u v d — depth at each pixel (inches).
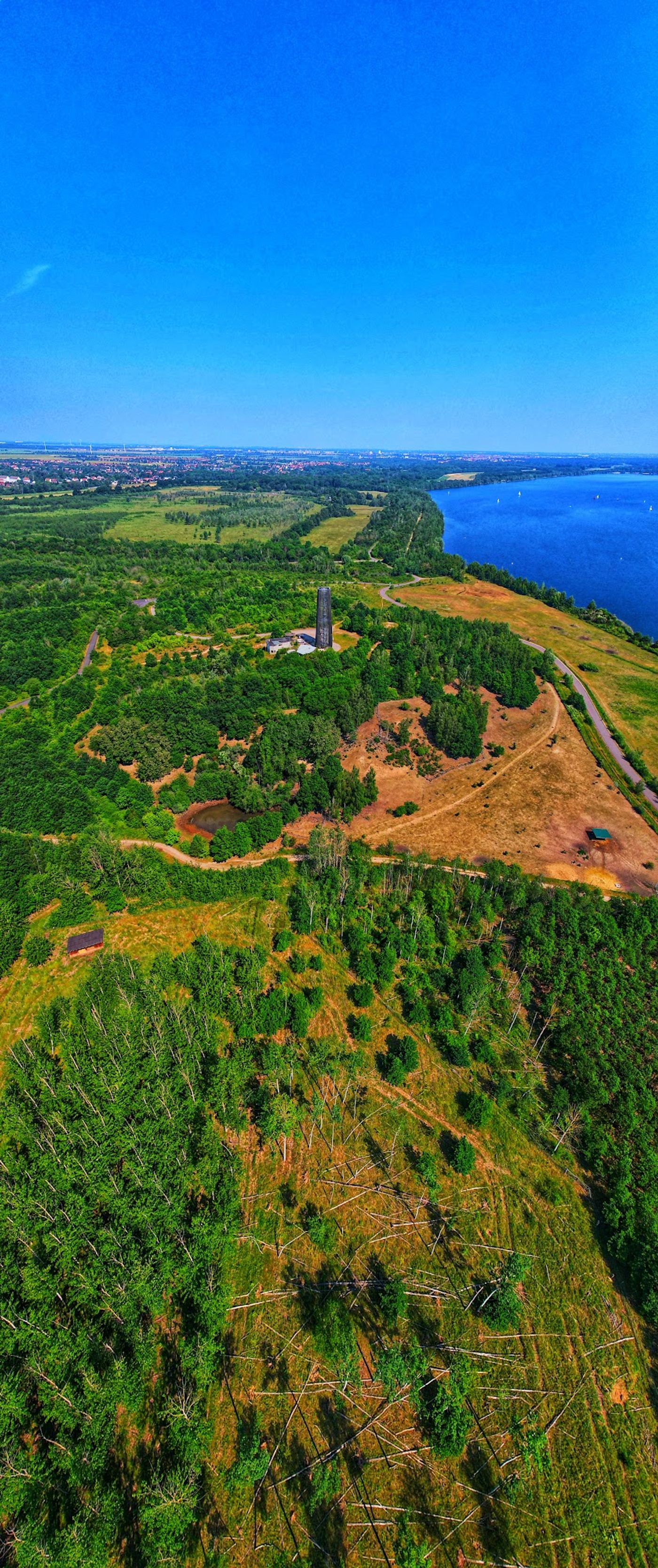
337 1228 2397.9
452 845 4630.9
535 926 3686.0
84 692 6289.4
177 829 4722.0
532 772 5610.2
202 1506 1795.0
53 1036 2974.9
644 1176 2566.4
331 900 3809.1
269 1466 1857.8
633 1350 2130.9
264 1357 2071.9
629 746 6166.3
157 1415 1952.5
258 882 3978.8
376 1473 1852.9
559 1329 2164.1
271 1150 2642.7
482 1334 2142.0
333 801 4862.2
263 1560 1711.4
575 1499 1836.9
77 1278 2170.3
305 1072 2940.5
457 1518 1790.1
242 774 5177.2
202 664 7027.6
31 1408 1959.9
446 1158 2650.1
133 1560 1729.8
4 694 6417.3
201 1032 3006.9
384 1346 2095.2
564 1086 2942.9
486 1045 3043.8
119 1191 2393.0
